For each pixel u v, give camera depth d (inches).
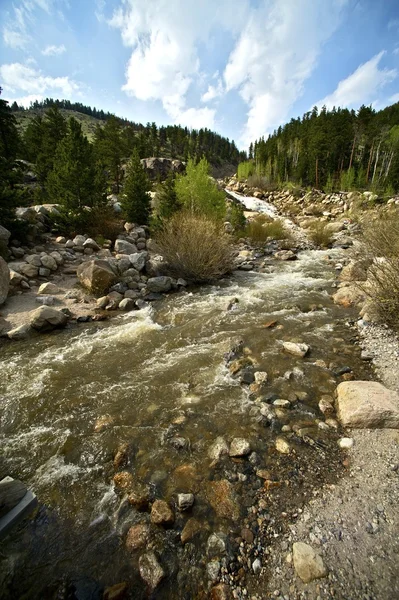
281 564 77.7
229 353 190.2
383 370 161.6
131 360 185.9
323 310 261.1
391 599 68.3
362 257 336.2
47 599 74.0
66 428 131.3
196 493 99.6
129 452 117.3
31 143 1000.2
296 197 1169.4
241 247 570.3
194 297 307.3
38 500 99.0
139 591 74.7
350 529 84.4
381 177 1214.9
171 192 559.8
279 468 107.7
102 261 307.7
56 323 228.5
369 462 106.2
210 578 76.2
